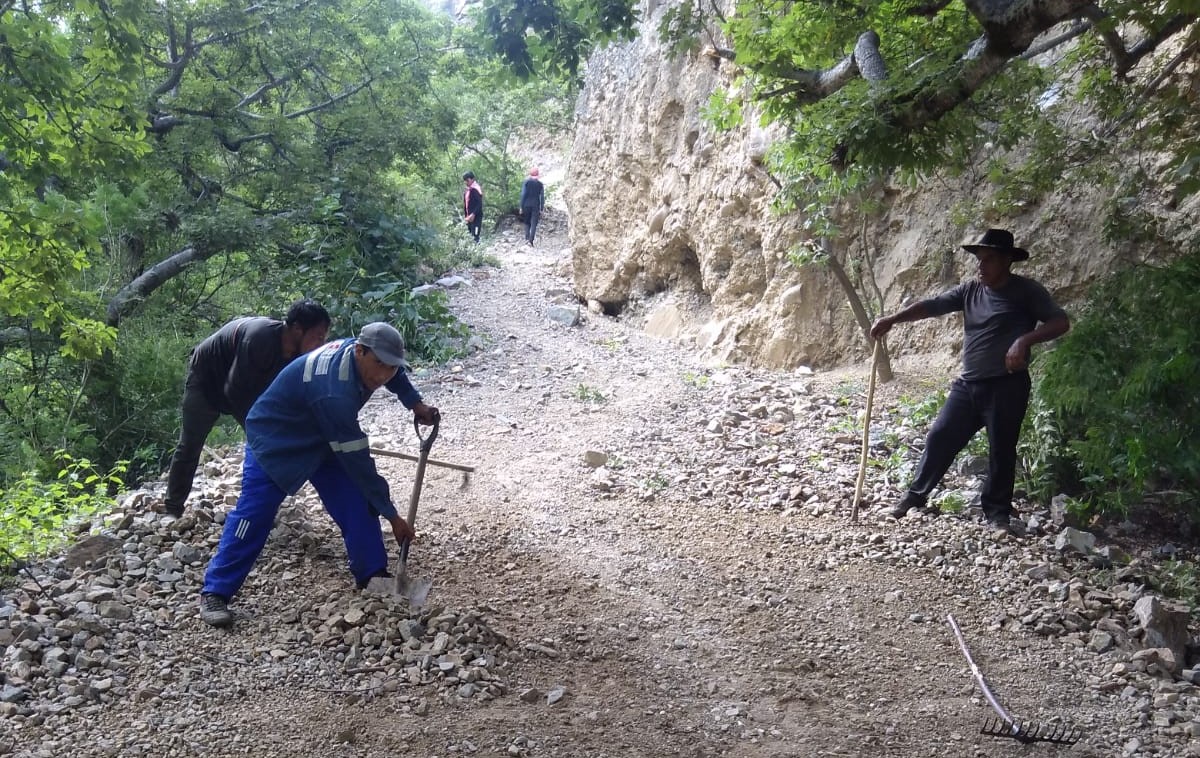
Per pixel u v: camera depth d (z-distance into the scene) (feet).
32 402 43.86
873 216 33.94
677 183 45.42
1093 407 21.34
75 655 13.94
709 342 40.32
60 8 38.65
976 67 18.12
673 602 18.25
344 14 61.67
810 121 21.57
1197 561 20.80
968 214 29.50
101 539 17.83
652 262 47.75
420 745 12.77
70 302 39.40
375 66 62.44
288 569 17.60
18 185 37.09
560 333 46.88
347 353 15.55
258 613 15.96
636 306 49.67
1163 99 23.24
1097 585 19.33
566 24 24.47
